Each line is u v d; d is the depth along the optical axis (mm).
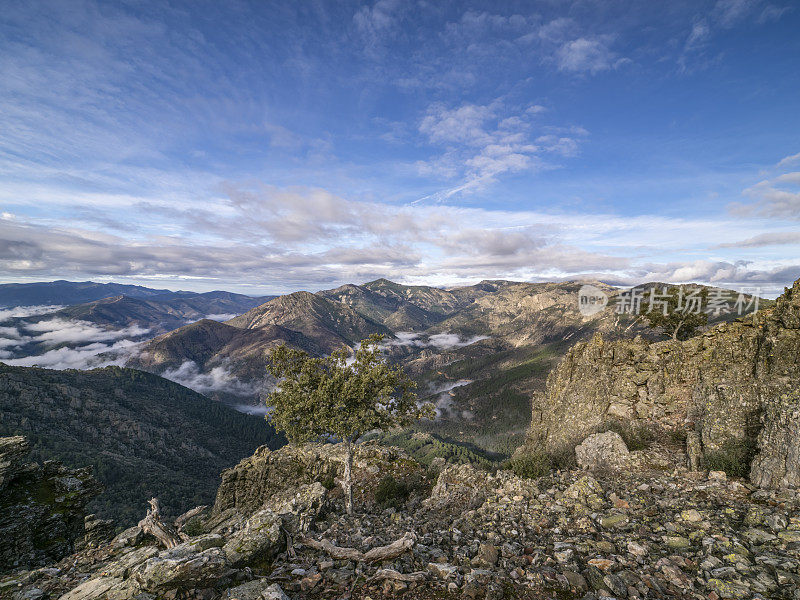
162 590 8547
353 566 10227
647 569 8617
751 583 7645
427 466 29766
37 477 27203
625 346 26141
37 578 14844
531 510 13375
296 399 19812
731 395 16562
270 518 12062
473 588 8383
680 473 15430
